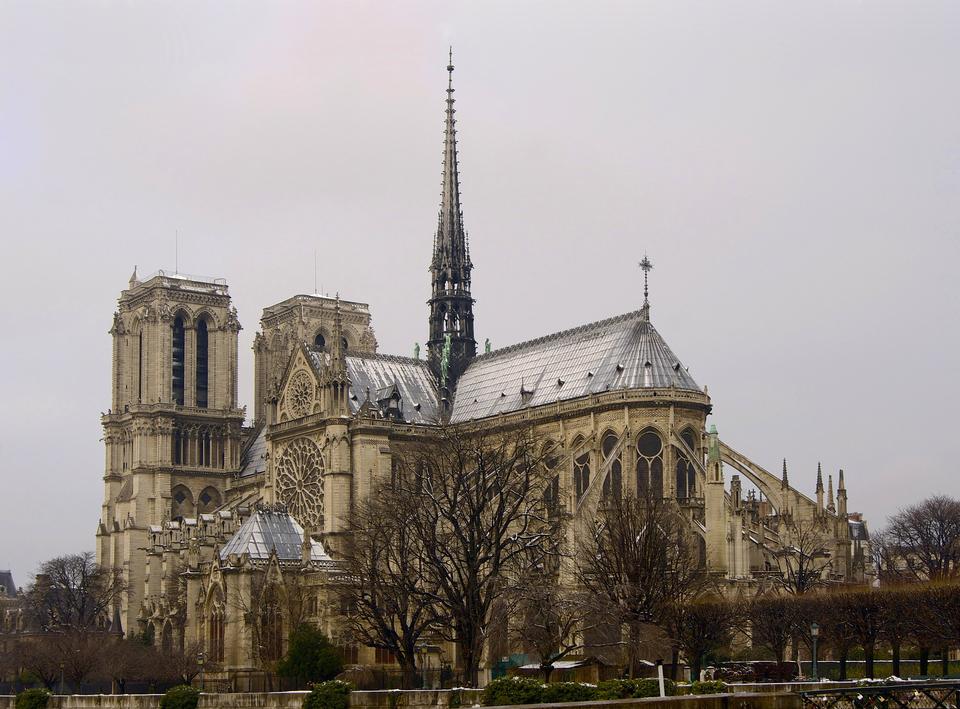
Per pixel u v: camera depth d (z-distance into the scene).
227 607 170.75
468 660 135.25
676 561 151.62
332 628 164.50
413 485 161.38
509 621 141.38
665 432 188.75
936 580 155.75
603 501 174.75
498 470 152.38
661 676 102.44
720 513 171.00
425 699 118.38
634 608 139.50
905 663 167.00
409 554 152.38
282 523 183.12
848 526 195.62
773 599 150.38
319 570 171.50
